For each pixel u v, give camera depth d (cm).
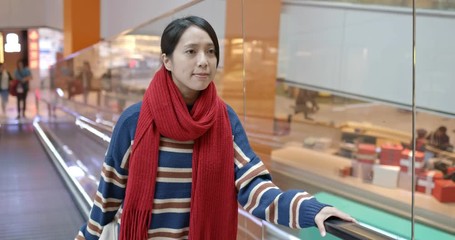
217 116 133
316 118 539
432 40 394
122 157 136
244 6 420
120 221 135
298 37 523
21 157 767
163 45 132
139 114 134
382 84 476
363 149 470
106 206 140
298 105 529
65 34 1147
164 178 131
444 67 390
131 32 582
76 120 829
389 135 460
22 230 398
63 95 1082
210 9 362
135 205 130
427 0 390
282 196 126
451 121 388
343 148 498
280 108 510
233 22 379
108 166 138
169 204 132
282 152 482
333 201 367
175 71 129
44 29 1559
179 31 128
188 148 132
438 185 353
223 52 373
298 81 529
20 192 530
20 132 1098
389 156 432
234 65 387
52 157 728
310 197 124
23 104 1374
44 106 1406
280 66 512
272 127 495
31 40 1708
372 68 487
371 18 478
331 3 518
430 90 402
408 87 442
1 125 1215
